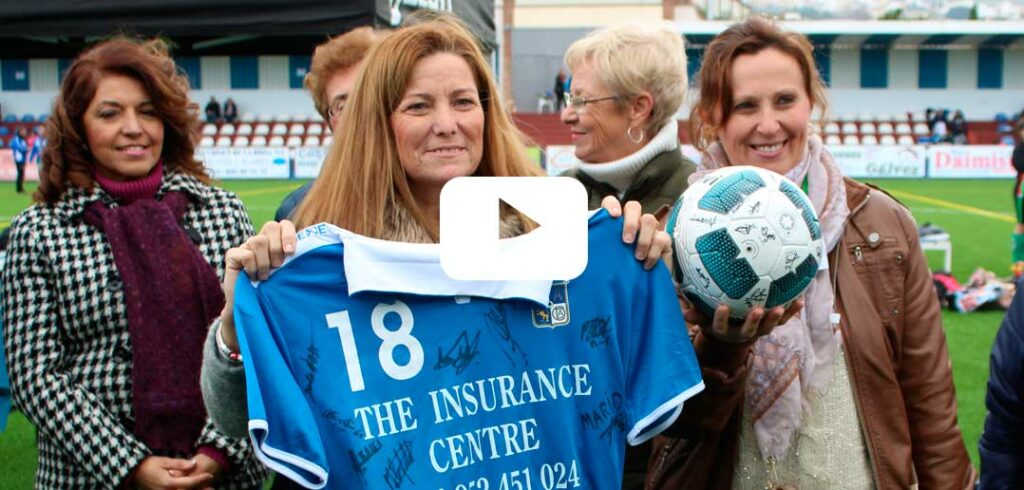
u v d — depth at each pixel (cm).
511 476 198
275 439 183
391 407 194
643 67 321
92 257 269
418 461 193
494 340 200
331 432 190
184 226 285
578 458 203
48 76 3775
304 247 193
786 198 213
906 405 256
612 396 205
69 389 260
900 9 4016
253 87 3869
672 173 326
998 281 941
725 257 207
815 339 248
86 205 273
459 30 213
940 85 4028
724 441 248
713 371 221
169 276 268
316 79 370
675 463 256
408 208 208
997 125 3891
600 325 205
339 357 193
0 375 370
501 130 218
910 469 247
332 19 511
